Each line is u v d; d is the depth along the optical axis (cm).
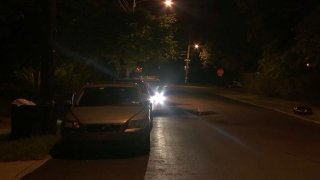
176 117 2442
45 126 1512
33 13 2164
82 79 3359
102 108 1337
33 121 1491
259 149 1412
